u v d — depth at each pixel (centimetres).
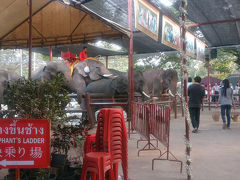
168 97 1759
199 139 853
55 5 1094
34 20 1120
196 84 978
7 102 414
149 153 670
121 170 530
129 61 914
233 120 1302
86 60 1320
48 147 343
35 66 2958
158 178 485
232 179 479
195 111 979
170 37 1045
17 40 1168
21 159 340
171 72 1744
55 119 411
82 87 1265
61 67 1098
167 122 532
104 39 1130
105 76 1307
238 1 1083
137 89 1341
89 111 1003
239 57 2577
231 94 1064
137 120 775
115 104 968
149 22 816
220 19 1328
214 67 3344
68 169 461
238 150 699
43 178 400
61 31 1180
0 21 1009
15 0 870
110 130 396
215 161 594
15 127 339
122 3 1031
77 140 465
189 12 1243
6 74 1005
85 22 1143
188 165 473
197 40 1541
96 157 355
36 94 409
